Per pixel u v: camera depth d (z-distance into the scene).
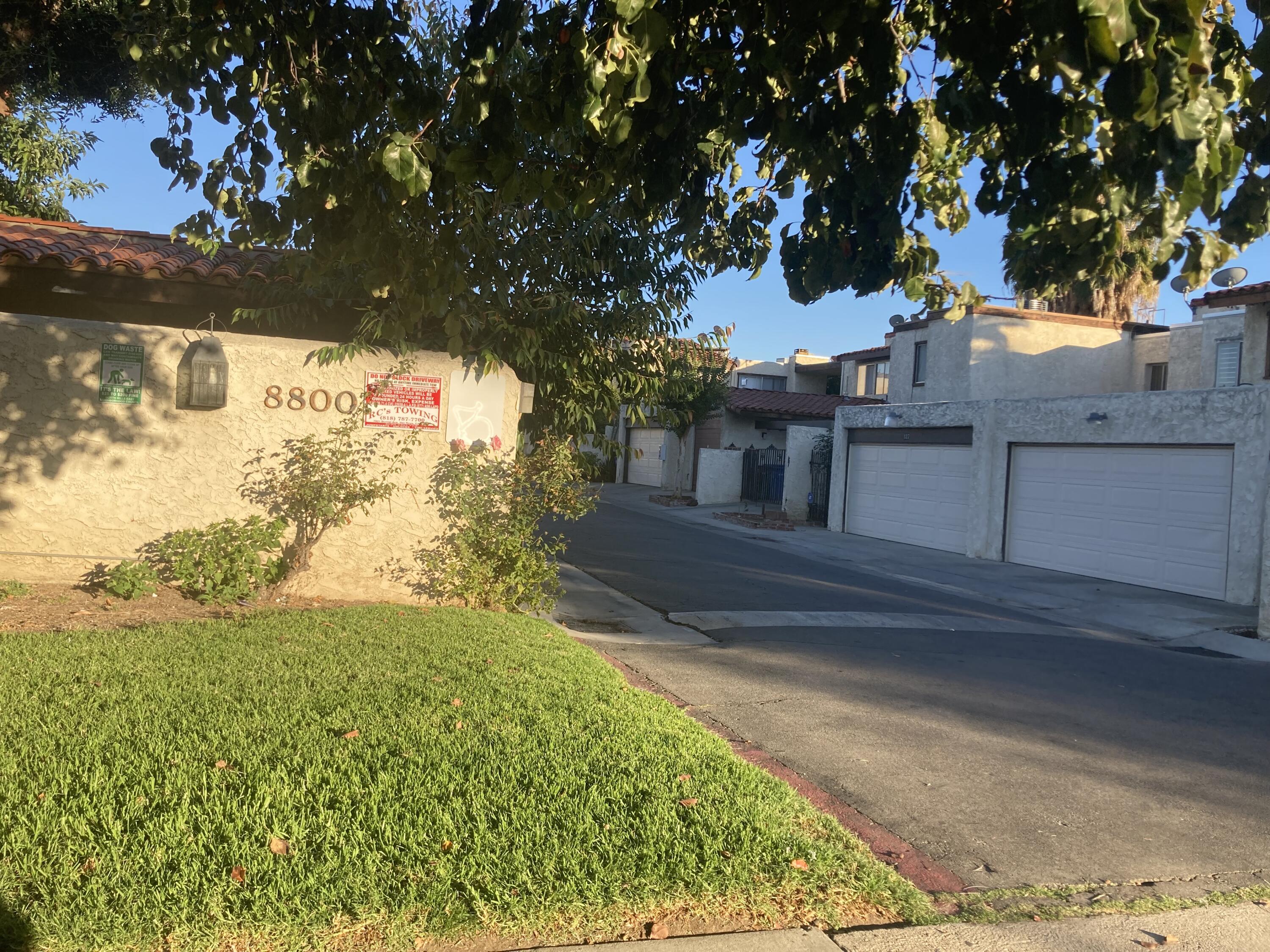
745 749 5.71
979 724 6.63
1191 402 14.60
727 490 29.89
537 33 4.66
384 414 8.61
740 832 4.07
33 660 5.82
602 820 4.05
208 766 4.28
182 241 11.62
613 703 5.87
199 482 8.27
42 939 3.03
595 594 11.68
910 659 8.88
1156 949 3.61
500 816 3.98
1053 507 17.31
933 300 4.53
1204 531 14.52
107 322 8.22
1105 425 16.06
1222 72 3.64
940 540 19.94
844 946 3.45
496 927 3.31
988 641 10.38
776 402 32.97
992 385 23.84
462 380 8.78
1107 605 13.83
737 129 4.45
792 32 3.97
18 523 7.93
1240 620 12.74
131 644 6.36
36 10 11.15
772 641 9.37
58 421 7.98
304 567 8.45
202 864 3.47
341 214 5.21
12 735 4.52
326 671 5.98
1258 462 13.62
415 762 4.48
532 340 9.23
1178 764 6.00
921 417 20.50
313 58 5.20
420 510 8.74
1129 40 2.65
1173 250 3.63
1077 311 26.48
